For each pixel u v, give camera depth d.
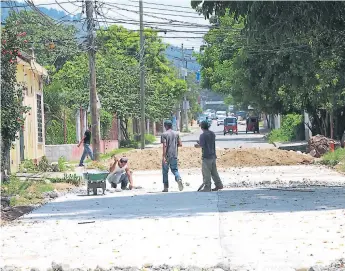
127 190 46.19
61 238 25.95
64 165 63.12
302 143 106.69
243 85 90.06
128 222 29.47
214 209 32.84
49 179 50.78
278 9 37.16
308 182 47.78
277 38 38.12
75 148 82.19
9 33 45.91
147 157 71.75
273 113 107.38
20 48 47.41
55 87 93.31
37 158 70.12
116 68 113.69
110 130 107.88
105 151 97.62
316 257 20.66
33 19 78.88
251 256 21.12
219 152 73.06
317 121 96.75
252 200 36.12
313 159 70.88
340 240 23.31
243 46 80.62
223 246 23.00
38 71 68.81
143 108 97.12
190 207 34.09
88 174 43.03
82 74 108.94
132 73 112.31
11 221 31.47
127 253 22.45
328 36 44.22
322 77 64.38
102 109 103.50
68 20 63.31
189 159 72.00
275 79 77.62
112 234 26.42
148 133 163.62
